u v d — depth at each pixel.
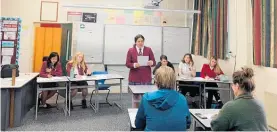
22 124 3.37
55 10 5.66
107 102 4.87
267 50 3.47
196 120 1.99
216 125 1.60
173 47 6.20
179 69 4.77
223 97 4.68
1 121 3.03
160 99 1.58
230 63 4.55
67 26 5.66
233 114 1.53
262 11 3.58
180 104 1.61
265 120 1.55
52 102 4.79
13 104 3.25
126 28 5.96
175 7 6.27
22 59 5.51
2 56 4.88
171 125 1.55
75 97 5.32
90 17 5.82
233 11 4.45
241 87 1.60
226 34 4.61
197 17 5.90
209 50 5.27
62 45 5.63
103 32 5.86
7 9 5.41
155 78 1.72
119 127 3.33
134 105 3.10
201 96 4.52
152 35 6.09
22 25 5.50
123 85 6.02
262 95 3.63
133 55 3.81
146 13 6.13
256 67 3.80
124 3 6.06
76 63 4.42
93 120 3.64
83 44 5.74
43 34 5.55
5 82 3.32
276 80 3.32
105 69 5.88
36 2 5.57
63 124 3.41
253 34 3.82
